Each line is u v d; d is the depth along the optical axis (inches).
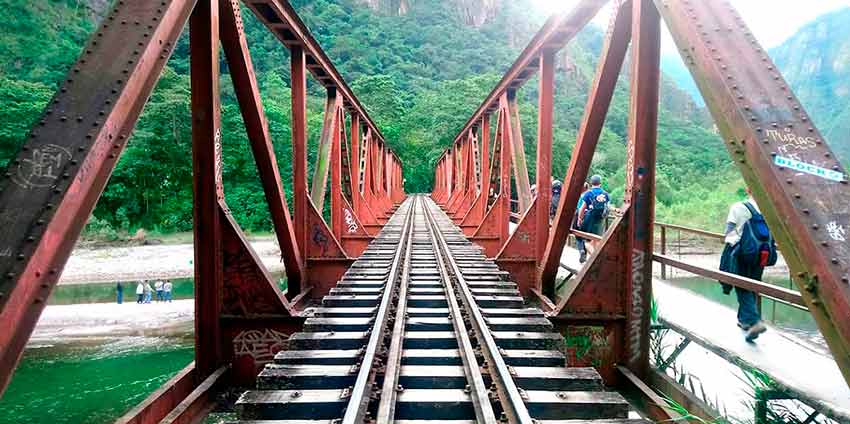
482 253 405.4
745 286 139.4
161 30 123.4
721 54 113.7
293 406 130.6
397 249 404.8
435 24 4896.7
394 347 169.2
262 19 265.1
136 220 1646.2
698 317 238.1
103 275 1184.8
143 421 135.4
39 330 733.3
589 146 230.1
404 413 133.0
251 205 1643.7
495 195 543.5
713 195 1439.5
